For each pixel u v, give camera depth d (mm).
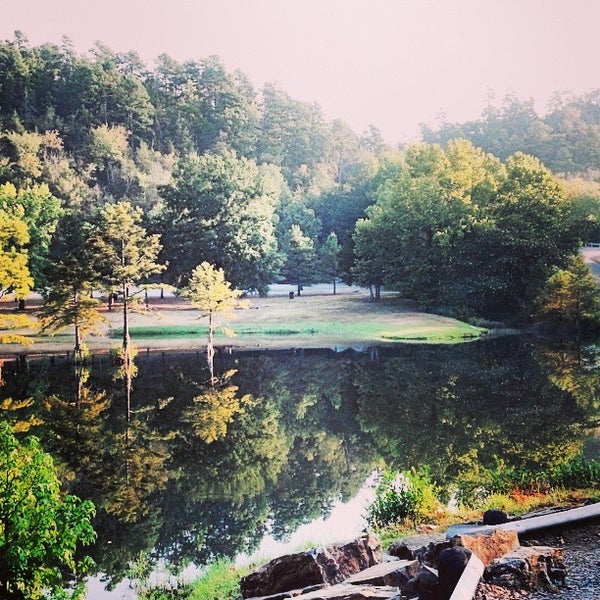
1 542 7211
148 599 11016
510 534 7477
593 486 13180
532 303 57844
